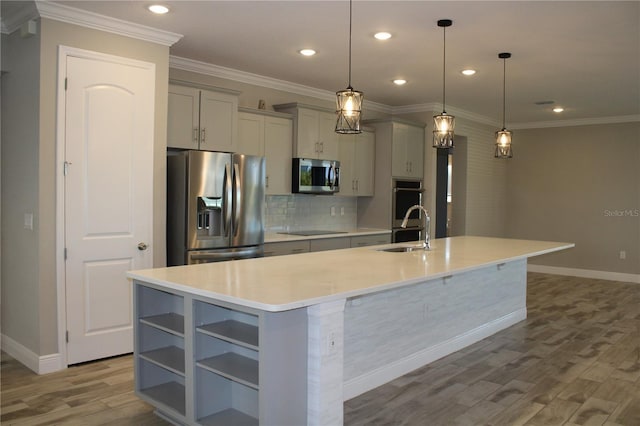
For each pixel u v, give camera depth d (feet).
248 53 15.81
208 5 11.83
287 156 19.12
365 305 11.19
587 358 13.76
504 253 13.56
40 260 12.01
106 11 12.23
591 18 12.38
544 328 16.94
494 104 23.77
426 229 14.52
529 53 15.42
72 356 12.59
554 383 11.89
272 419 7.80
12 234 13.28
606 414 10.24
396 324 12.09
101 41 12.76
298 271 10.24
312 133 19.74
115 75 13.02
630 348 14.69
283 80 19.36
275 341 7.79
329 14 12.33
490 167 28.63
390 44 14.69
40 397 10.75
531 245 15.69
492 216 29.09
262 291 8.21
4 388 11.23
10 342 13.50
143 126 13.58
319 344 8.30
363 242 20.79
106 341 13.15
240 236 15.39
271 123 18.44
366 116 23.43
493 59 16.11
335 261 11.75
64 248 12.34
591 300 21.66
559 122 28.43
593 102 22.94
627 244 26.61
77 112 12.42
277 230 20.15
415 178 23.79
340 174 21.20
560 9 11.82
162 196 14.02
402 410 10.29
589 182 27.68
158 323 9.68
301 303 7.55
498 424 9.73
